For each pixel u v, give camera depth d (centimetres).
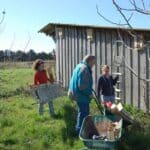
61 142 1034
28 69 3625
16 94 1831
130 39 1420
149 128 1078
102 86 1155
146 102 1284
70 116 1243
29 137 1072
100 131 955
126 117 974
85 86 1023
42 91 1271
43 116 1259
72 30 1809
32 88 1276
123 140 971
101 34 1588
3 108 1450
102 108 1230
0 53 1753
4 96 1786
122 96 1466
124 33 1441
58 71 1962
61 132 1081
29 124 1180
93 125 964
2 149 998
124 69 1454
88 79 1026
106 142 851
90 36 1641
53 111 1275
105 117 965
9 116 1302
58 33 1939
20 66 3628
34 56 3744
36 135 1082
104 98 1155
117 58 1478
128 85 1440
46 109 1391
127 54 1443
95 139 890
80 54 1753
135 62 1409
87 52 1692
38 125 1169
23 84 2258
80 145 991
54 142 1036
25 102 1573
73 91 1037
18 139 1062
